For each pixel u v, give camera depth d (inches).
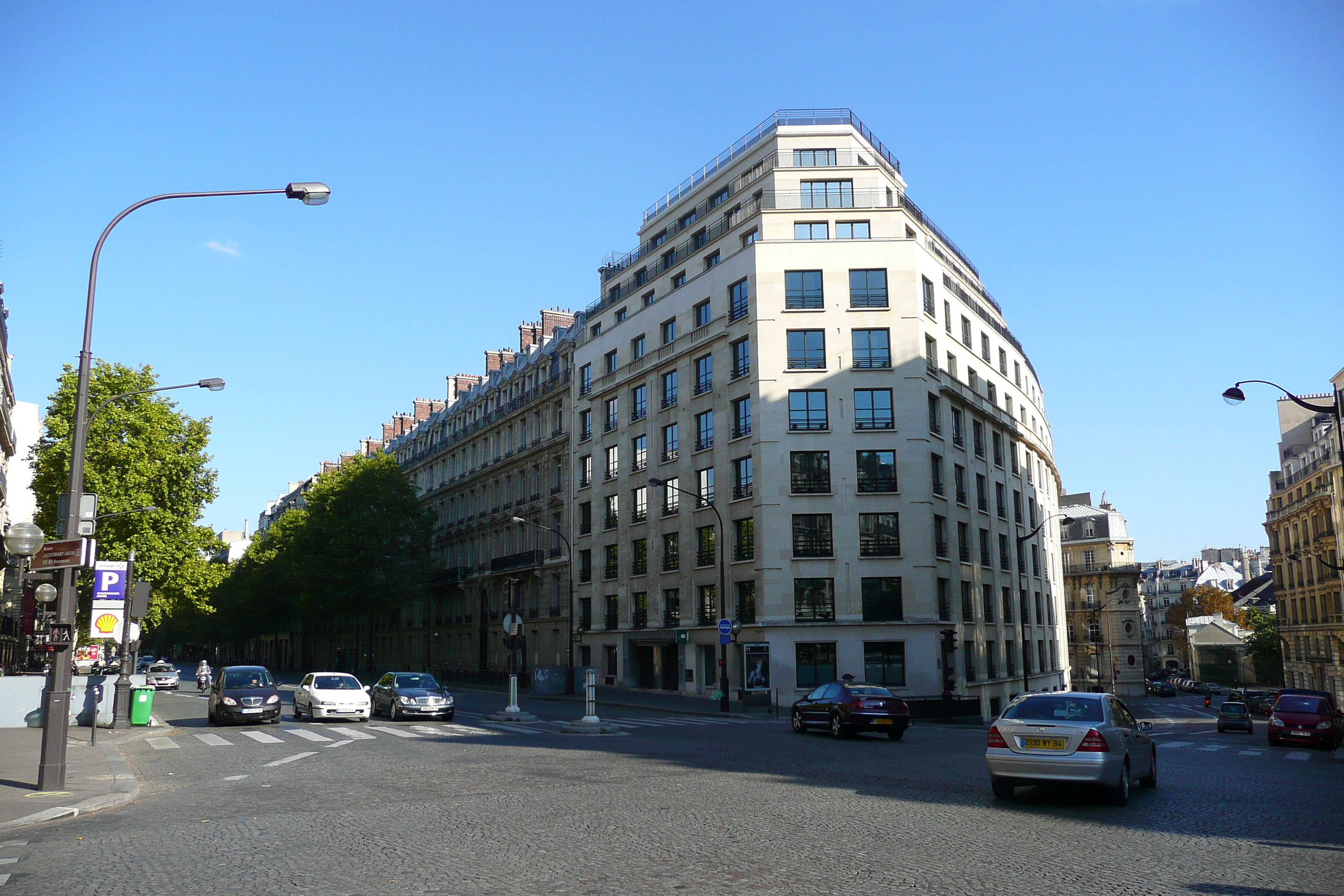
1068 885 301.4
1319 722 1107.3
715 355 1813.5
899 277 1729.8
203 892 293.7
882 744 903.7
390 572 2497.5
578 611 2146.9
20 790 501.0
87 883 306.2
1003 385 2209.6
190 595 2078.0
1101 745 455.5
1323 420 2906.0
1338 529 2726.4
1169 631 5994.1
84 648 2165.4
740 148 1973.4
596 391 2162.9
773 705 1530.5
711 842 370.0
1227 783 590.6
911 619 1617.9
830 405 1684.3
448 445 2994.6
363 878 309.9
